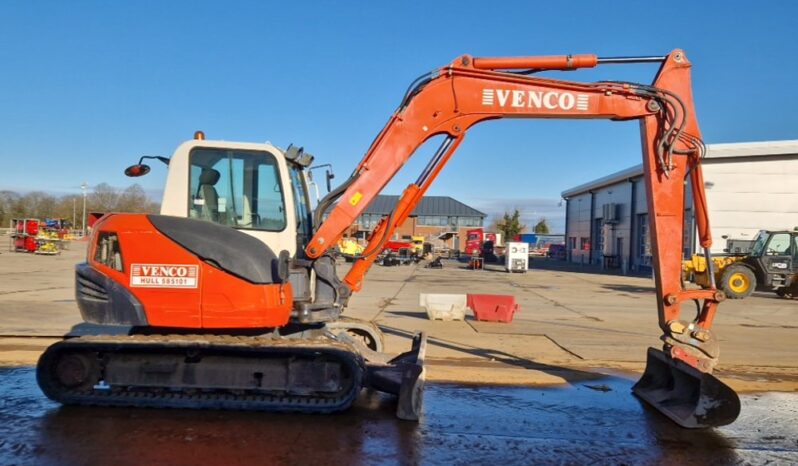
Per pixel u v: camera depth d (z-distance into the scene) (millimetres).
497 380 7641
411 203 6809
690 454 5207
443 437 5406
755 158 28531
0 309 13320
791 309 17859
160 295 5684
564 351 9984
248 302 5664
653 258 6562
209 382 5812
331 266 6738
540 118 6652
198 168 6289
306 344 5734
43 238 39406
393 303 17016
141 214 5875
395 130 6594
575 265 50844
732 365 9180
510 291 22766
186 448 4934
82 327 10148
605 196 48250
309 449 5000
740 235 28672
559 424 5914
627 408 6547
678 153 6465
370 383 6223
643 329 12875
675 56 6520
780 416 6434
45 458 4648
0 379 6973
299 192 7020
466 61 6609
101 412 5777
